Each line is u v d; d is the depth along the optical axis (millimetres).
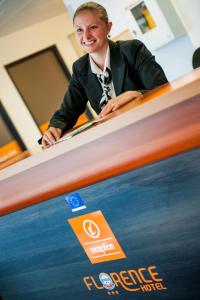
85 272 1571
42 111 8594
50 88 8797
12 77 8250
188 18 4801
